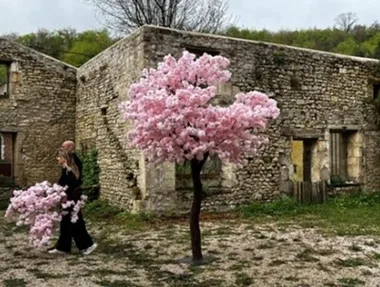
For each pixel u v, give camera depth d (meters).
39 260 6.35
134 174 10.30
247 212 10.61
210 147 5.77
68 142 6.90
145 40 9.87
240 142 6.23
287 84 11.80
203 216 10.16
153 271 5.71
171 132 5.84
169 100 5.69
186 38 10.40
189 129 5.68
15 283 5.19
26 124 13.81
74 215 6.62
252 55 11.30
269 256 6.48
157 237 7.93
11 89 13.64
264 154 11.41
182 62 6.15
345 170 13.52
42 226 6.51
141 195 9.96
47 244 6.84
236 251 6.80
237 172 11.02
